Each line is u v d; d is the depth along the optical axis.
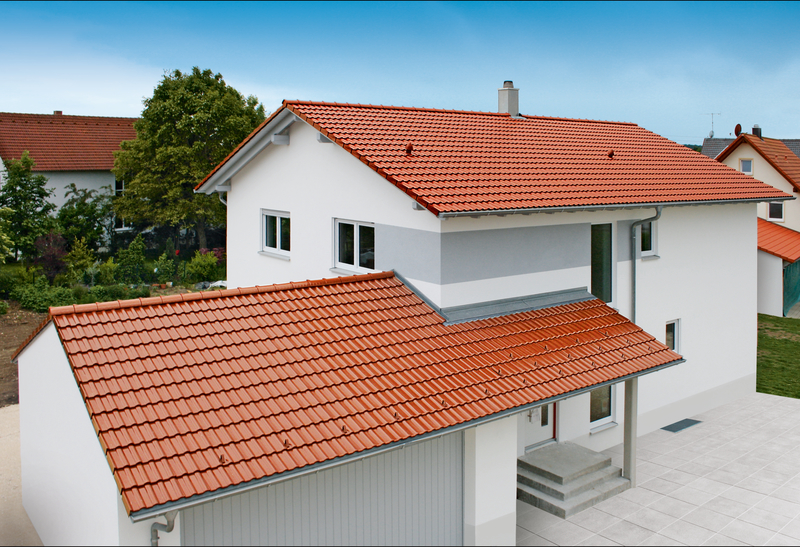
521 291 12.23
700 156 18.81
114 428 7.05
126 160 32.47
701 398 16.59
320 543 8.24
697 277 16.12
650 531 10.66
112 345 8.29
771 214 31.11
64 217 31.33
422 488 9.15
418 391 9.04
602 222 13.64
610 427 14.20
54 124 37.72
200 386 8.05
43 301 23.84
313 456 7.43
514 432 9.95
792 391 18.39
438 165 12.07
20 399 10.58
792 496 11.93
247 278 16.67
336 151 12.92
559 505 11.20
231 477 6.87
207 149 32.50
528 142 15.52
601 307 13.07
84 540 7.92
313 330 9.78
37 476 9.98
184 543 7.23
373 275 11.59
